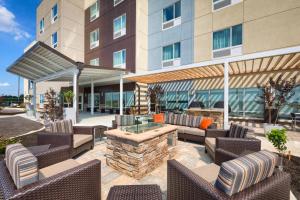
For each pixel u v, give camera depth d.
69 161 3.02
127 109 15.02
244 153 2.96
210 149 4.48
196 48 11.92
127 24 14.64
